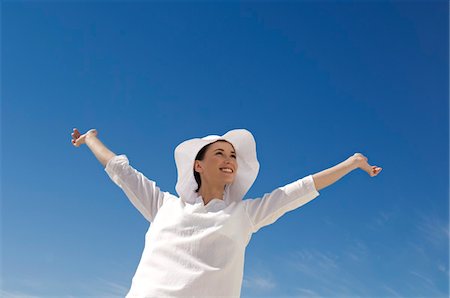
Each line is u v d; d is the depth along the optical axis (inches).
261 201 167.0
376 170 165.6
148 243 164.4
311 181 165.2
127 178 176.9
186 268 152.6
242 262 159.3
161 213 168.4
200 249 154.2
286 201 164.9
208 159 175.5
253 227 165.3
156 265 156.3
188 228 157.9
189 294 149.4
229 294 152.6
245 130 179.3
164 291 150.4
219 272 151.7
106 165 179.8
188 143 176.9
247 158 181.6
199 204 164.6
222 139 178.4
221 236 155.1
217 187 175.2
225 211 161.9
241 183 180.4
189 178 181.6
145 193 175.9
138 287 155.2
